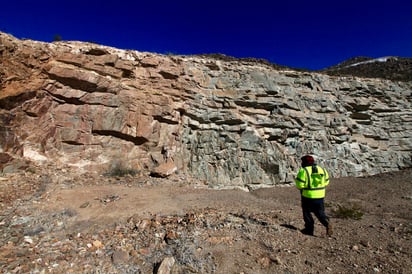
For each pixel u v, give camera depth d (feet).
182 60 48.67
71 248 14.26
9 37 32.50
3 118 28.84
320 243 14.85
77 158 34.12
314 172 16.08
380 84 66.80
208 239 14.97
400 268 11.82
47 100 33.76
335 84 62.13
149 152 40.70
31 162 29.53
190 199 25.98
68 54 36.52
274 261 12.62
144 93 42.11
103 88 37.76
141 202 23.26
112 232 16.72
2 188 22.80
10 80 30.66
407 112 65.46
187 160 43.32
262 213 21.43
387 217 21.09
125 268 12.39
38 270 11.82
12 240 14.90
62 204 21.13
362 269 11.82
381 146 61.16
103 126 36.88
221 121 47.32
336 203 27.99
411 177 42.80
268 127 50.88
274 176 47.96
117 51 42.24
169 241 14.92
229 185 43.21
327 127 56.49
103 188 27.02
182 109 45.55
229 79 51.24
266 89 53.01
